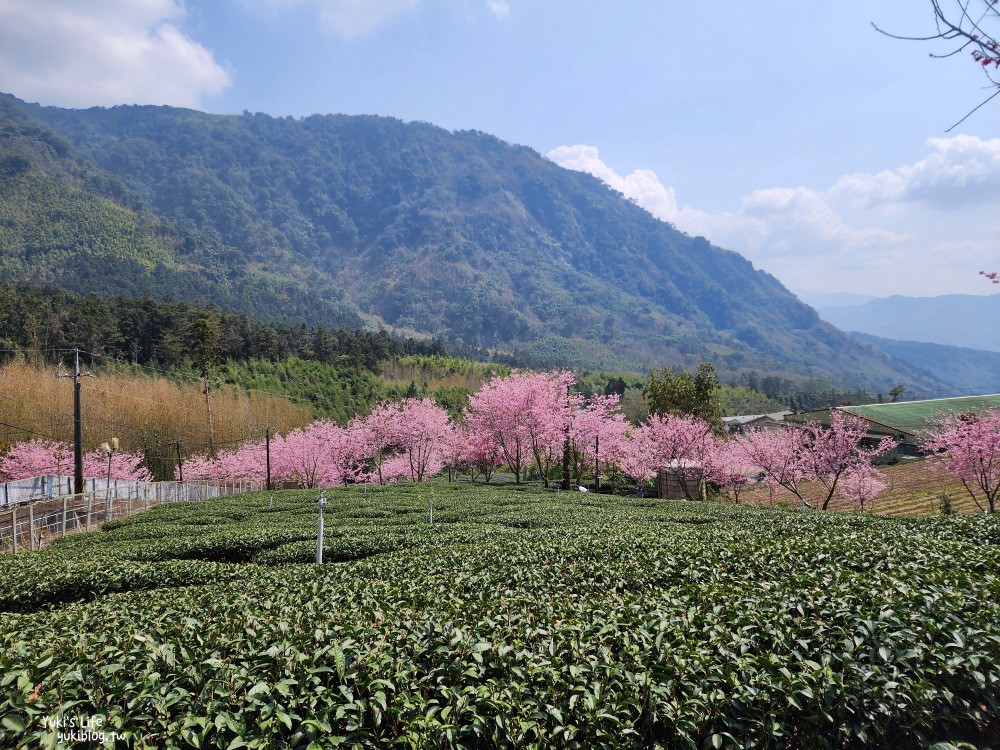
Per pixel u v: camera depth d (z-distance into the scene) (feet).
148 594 38.55
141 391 203.82
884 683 17.60
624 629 21.89
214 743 15.90
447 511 83.25
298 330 470.80
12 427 153.89
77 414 104.58
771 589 26.37
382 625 22.84
